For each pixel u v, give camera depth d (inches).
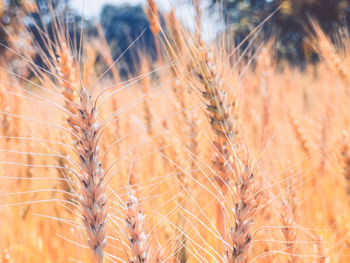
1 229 24.7
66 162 23.3
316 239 23.5
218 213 22.9
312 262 23.1
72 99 21.1
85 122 19.3
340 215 28.4
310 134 35.0
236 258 18.9
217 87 23.3
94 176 19.3
